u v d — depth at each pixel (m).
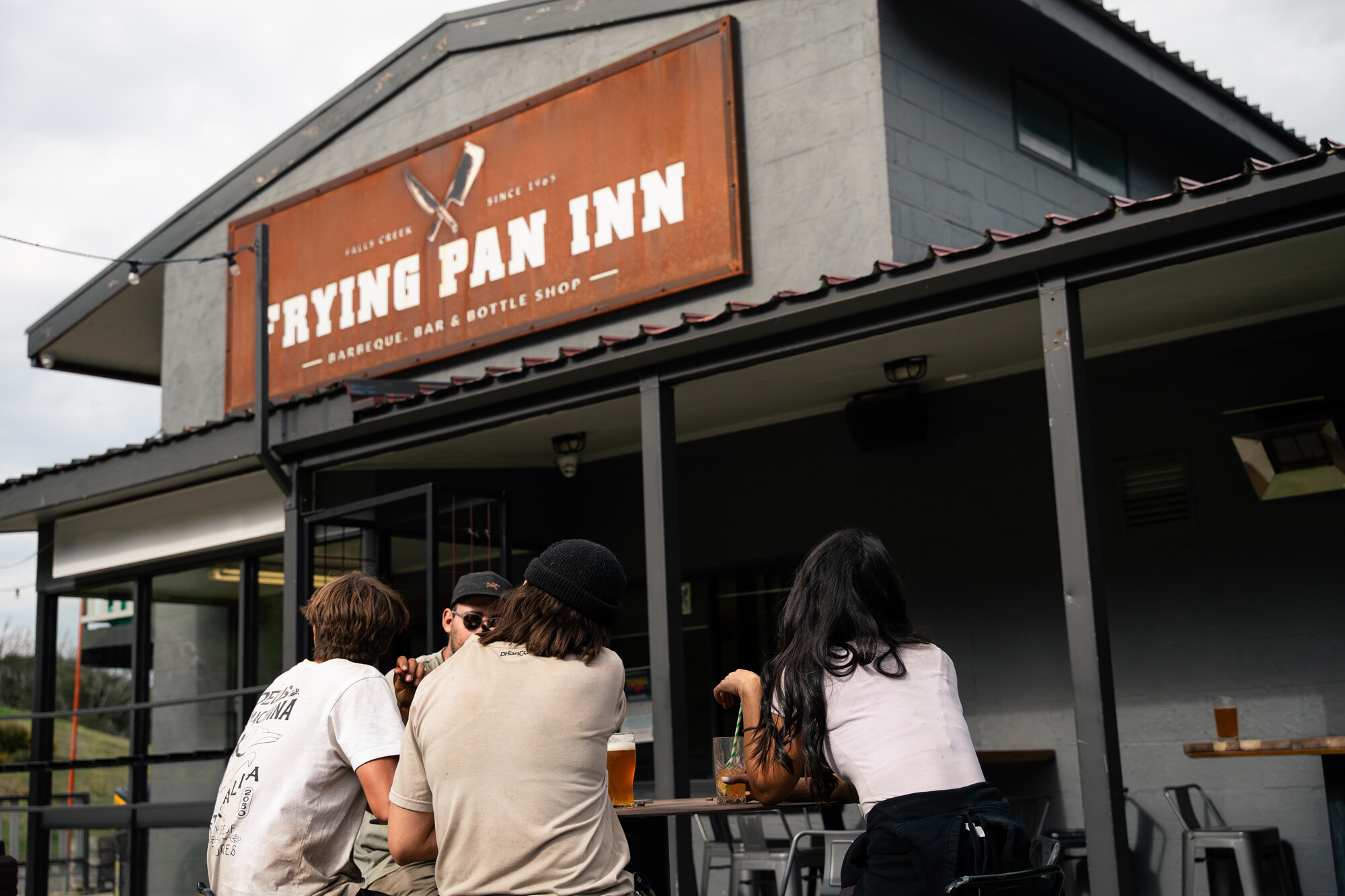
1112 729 4.24
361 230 9.96
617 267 8.27
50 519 9.93
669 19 8.36
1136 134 9.38
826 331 5.26
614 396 6.00
